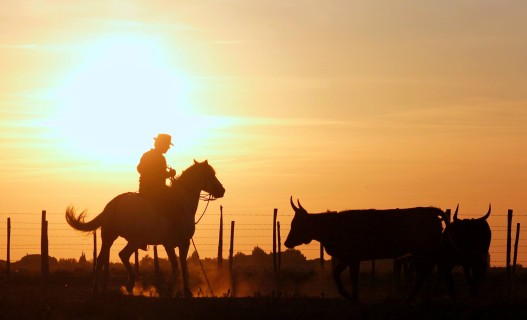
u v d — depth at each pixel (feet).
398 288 83.25
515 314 53.98
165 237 69.72
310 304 60.39
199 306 59.16
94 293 66.90
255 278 99.35
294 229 66.64
